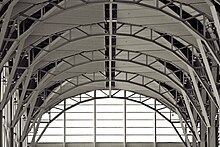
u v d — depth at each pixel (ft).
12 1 141.08
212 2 152.66
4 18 144.36
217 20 147.23
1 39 148.66
